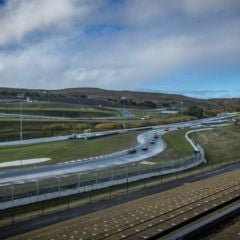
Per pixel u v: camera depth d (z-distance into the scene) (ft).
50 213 106.11
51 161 188.44
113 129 359.66
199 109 556.51
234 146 281.74
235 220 66.95
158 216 90.12
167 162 188.65
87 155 210.18
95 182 138.92
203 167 196.03
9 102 572.10
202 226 59.82
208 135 330.34
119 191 135.95
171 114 580.30
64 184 133.28
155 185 147.74
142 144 256.52
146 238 74.23
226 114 633.20
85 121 399.44
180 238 54.44
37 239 79.97
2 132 307.37
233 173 167.12
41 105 552.00
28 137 301.22
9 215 103.65
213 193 115.75
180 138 294.66
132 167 175.42
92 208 111.14
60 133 323.78
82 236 78.23
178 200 108.37
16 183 135.95
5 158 196.44
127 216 91.91
